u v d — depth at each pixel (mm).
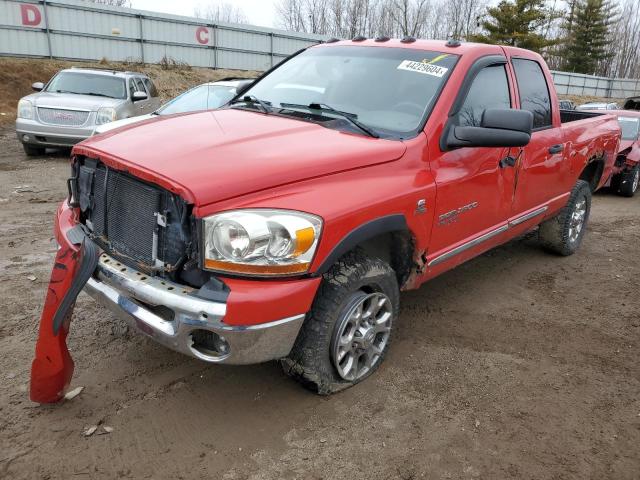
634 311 4707
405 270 3562
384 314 3340
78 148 3225
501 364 3705
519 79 4453
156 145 2973
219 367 3439
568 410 3238
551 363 3766
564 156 5051
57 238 3326
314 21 50594
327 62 4188
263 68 31750
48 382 2869
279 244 2578
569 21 63219
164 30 27719
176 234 2662
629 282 5402
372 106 3691
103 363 3422
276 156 2871
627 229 7668
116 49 26328
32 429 2807
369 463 2713
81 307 4105
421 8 48250
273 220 2570
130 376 3307
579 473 2732
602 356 3902
